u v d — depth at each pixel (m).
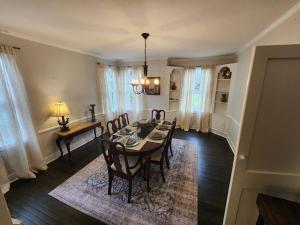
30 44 2.60
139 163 2.13
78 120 3.79
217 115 4.47
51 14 1.75
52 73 3.03
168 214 1.86
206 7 1.61
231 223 1.51
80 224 1.74
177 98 5.09
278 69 1.10
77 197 2.12
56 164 2.97
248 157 1.30
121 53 4.05
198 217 1.81
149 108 5.09
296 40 1.62
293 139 1.21
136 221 1.77
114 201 2.05
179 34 2.46
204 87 4.54
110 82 4.80
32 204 2.01
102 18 1.86
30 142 2.58
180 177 2.55
